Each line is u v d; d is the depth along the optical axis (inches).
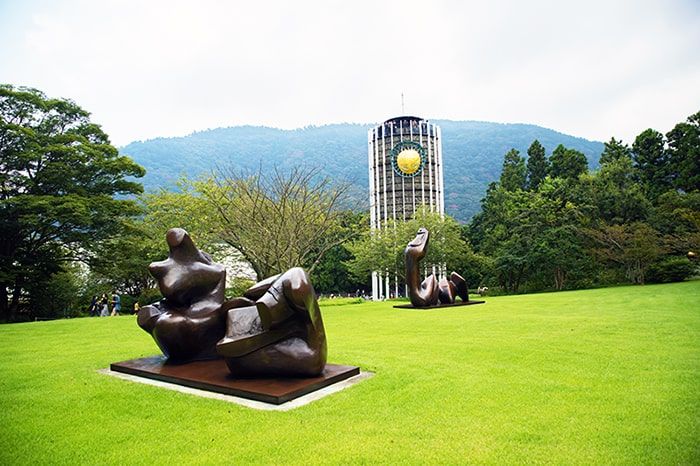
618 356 279.0
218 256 953.5
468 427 169.9
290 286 223.5
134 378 258.5
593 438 157.5
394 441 158.7
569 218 1284.4
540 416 179.5
